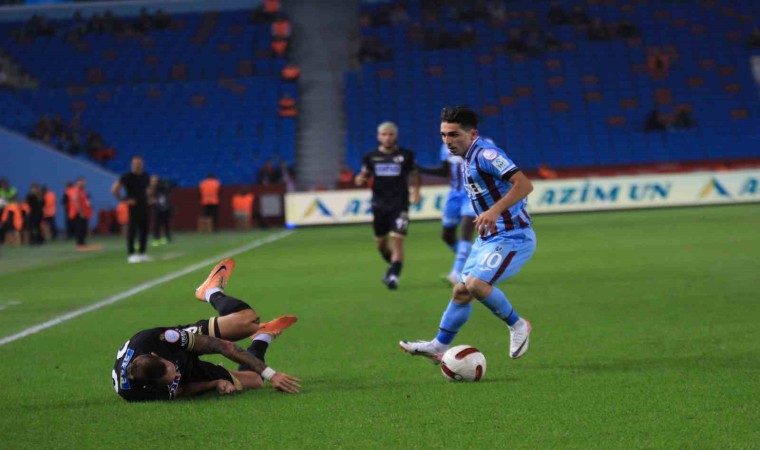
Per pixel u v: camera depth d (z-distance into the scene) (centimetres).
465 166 1315
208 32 7700
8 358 1595
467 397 1179
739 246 3136
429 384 1268
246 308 1266
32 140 6384
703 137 6644
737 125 6738
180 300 2325
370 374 1354
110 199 6353
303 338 1698
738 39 7419
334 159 6831
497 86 7156
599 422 1037
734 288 2136
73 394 1283
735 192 5625
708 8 7700
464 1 7794
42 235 5222
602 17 7700
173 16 7875
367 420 1079
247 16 7844
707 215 4794
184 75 7338
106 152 6619
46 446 1019
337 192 5588
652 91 7031
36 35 7700
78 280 2962
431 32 7575
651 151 6581
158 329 1205
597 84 7125
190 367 1201
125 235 5947
